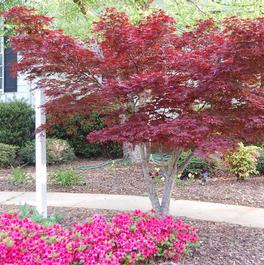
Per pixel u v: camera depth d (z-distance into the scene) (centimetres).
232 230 550
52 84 513
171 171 530
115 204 696
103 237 395
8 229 406
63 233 409
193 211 651
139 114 466
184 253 436
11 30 958
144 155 534
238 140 480
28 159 1114
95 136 467
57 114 545
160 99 463
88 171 1002
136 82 427
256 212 646
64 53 462
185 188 802
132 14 809
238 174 870
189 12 872
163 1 977
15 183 858
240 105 465
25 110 1214
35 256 365
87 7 887
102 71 478
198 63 429
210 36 498
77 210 651
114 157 1222
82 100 503
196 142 422
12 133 1187
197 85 450
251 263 430
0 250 362
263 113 456
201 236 520
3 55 1305
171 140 429
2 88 1328
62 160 1138
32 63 490
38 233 403
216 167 902
